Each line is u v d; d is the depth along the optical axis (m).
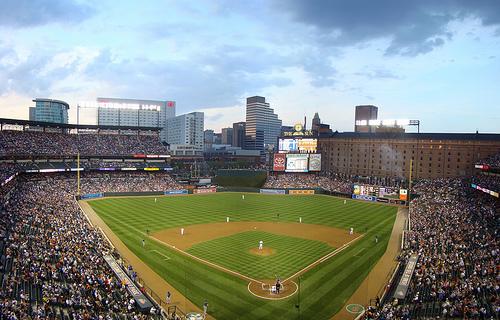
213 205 108.19
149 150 148.00
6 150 112.38
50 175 121.50
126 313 36.78
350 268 53.72
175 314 38.66
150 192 124.06
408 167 146.50
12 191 90.00
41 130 135.88
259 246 63.72
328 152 173.38
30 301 35.03
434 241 59.78
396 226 82.56
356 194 125.12
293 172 154.00
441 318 35.09
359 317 38.84
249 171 191.00
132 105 150.88
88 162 131.38
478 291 39.44
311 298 43.38
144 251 60.44
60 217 69.81
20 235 54.03
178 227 78.38
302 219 89.44
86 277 43.00
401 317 35.59
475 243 56.28
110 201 108.38
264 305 41.47
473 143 130.50
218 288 45.94
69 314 33.50
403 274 47.81
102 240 61.56
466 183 111.50
